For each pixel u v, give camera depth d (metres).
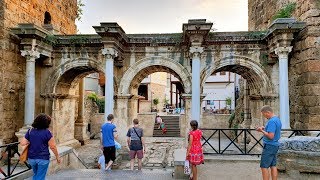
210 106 42.84
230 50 15.84
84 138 21.98
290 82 14.95
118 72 16.53
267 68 15.69
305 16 13.35
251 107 17.84
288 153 8.96
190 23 14.10
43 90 16.66
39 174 6.41
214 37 15.63
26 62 14.80
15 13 14.92
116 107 16.41
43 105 16.72
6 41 14.30
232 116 25.22
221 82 42.84
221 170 9.98
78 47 16.56
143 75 18.03
